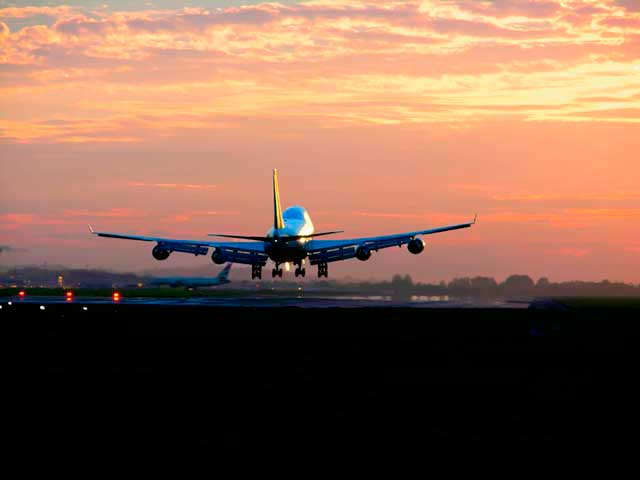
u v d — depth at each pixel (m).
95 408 51.97
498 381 64.00
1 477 36.50
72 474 36.94
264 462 38.97
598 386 62.06
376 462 39.09
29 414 50.06
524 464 38.81
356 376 66.25
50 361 76.06
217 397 56.00
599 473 37.38
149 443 42.62
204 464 38.59
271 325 119.81
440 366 72.75
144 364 73.81
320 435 44.53
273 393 57.72
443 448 41.81
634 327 122.81
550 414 50.84
